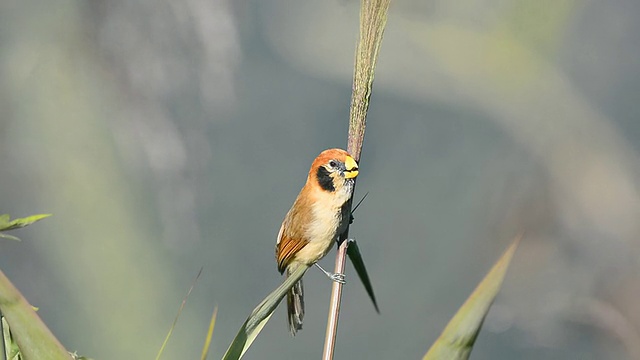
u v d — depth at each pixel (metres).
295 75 17.80
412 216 18.83
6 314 3.55
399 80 13.80
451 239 18.14
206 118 10.60
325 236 6.98
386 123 18.58
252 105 17.53
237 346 3.90
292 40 17.11
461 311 3.64
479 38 12.55
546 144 13.71
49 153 12.16
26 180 12.69
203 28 10.47
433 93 14.04
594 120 14.20
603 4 15.02
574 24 13.98
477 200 17.19
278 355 19.41
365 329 19.47
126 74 10.57
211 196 17.20
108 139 11.53
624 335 12.33
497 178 14.93
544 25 12.30
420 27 12.99
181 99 10.56
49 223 13.05
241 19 11.02
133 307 13.92
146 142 10.52
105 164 11.91
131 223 12.88
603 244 12.92
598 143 13.75
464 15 12.57
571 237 13.10
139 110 10.59
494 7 12.42
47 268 13.31
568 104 13.73
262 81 17.58
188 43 10.52
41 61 11.29
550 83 13.28
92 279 13.29
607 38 15.09
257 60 17.25
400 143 18.86
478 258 17.55
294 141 18.62
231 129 17.41
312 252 7.07
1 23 11.28
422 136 18.45
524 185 13.76
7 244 13.02
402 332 19.25
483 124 15.21
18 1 11.15
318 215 6.91
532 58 12.69
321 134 18.84
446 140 17.67
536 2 12.08
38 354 3.57
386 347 19.22
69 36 10.92
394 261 19.33
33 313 3.58
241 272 18.14
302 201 7.00
